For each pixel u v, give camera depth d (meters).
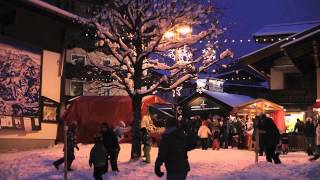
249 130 26.12
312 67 31.25
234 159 18.19
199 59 17.52
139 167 15.51
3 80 22.84
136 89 17.84
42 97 25.53
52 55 26.42
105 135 14.54
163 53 18.56
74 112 27.80
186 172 7.80
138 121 17.75
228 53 17.25
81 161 17.20
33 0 23.42
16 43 23.72
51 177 13.63
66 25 26.31
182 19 17.16
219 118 28.80
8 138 23.19
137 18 17.19
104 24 17.70
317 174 12.81
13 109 23.41
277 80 33.59
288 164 15.75
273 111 28.31
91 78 19.42
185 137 7.88
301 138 26.31
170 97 31.16
